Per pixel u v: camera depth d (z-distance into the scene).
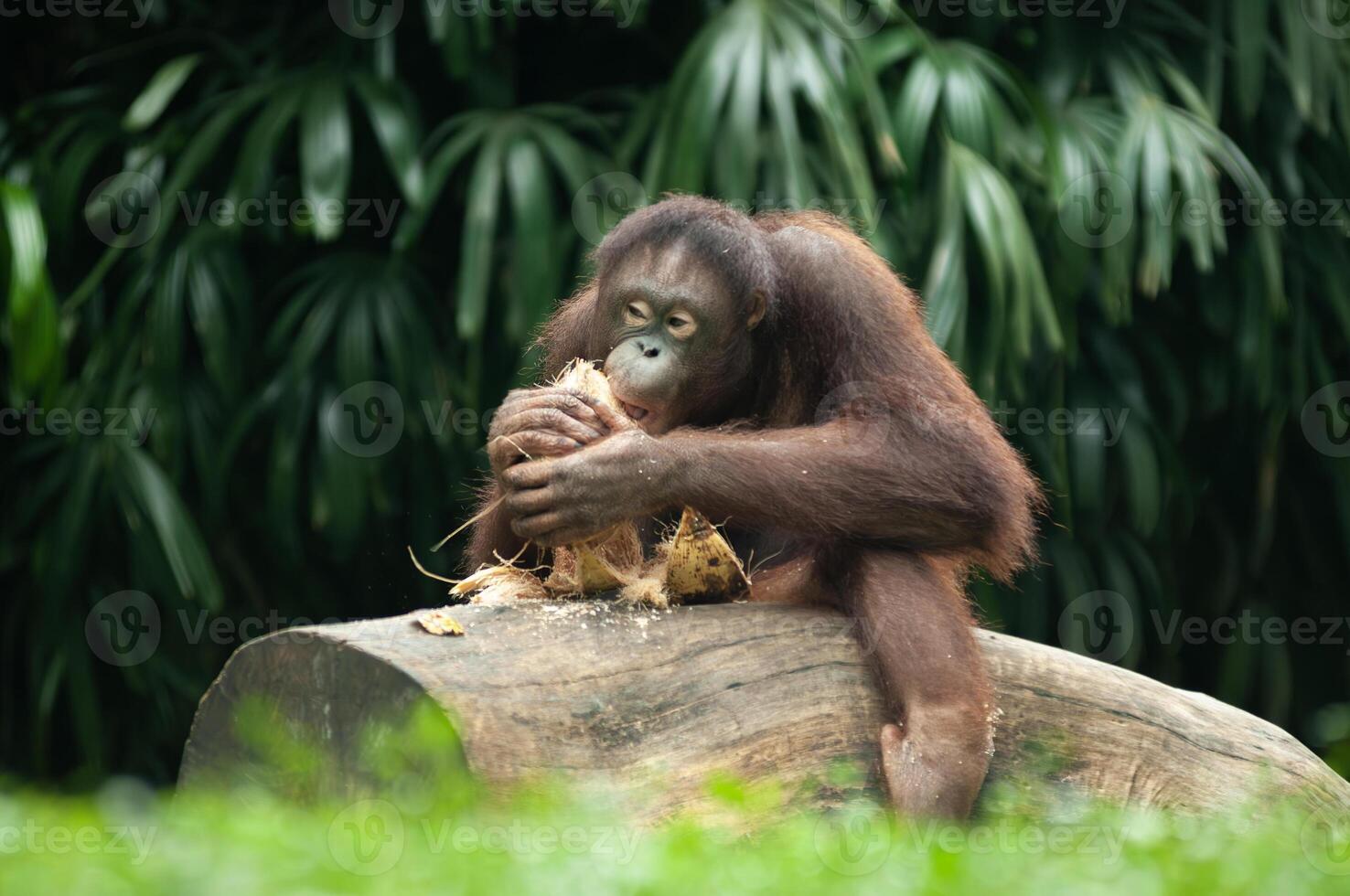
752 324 7.77
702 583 6.93
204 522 14.00
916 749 6.73
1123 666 14.20
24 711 14.70
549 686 6.03
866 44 13.16
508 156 12.74
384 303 13.11
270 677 6.11
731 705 6.44
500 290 13.45
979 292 13.27
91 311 14.37
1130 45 14.41
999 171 12.98
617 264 7.81
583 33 14.65
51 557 13.16
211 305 12.99
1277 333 14.89
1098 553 14.46
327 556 14.44
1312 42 14.01
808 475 7.05
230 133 13.92
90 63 14.46
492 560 7.92
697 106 12.23
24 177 14.02
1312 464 15.91
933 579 7.28
